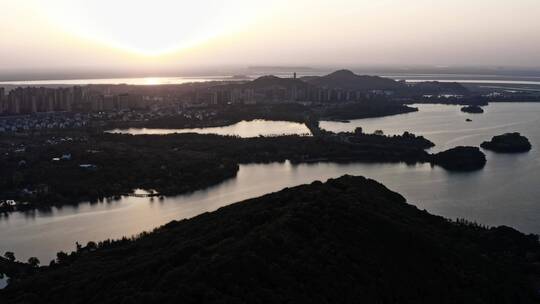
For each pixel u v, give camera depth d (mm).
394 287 72062
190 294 60625
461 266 83000
